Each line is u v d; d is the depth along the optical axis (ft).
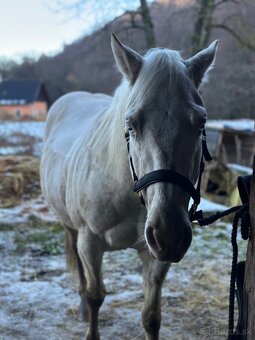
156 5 36.99
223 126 41.91
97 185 7.75
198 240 16.55
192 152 5.55
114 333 9.90
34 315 10.63
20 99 124.88
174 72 5.63
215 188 24.53
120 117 7.09
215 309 11.09
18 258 14.48
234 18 36.32
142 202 6.52
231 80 46.39
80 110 11.74
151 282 8.00
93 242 8.36
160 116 5.42
